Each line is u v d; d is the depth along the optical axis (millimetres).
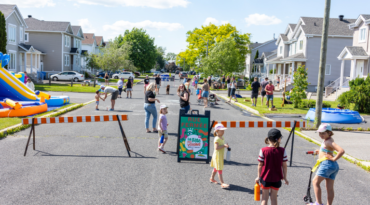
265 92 20250
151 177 6562
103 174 6652
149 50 80438
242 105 20875
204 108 19328
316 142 10383
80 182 6148
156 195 5629
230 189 6035
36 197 5383
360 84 19609
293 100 19844
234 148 9328
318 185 5195
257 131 12211
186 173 6902
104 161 7590
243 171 7172
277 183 4652
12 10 37812
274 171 4633
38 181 6133
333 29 37812
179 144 7664
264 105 20719
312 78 37844
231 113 17359
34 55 47250
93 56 56969
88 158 7801
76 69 56750
